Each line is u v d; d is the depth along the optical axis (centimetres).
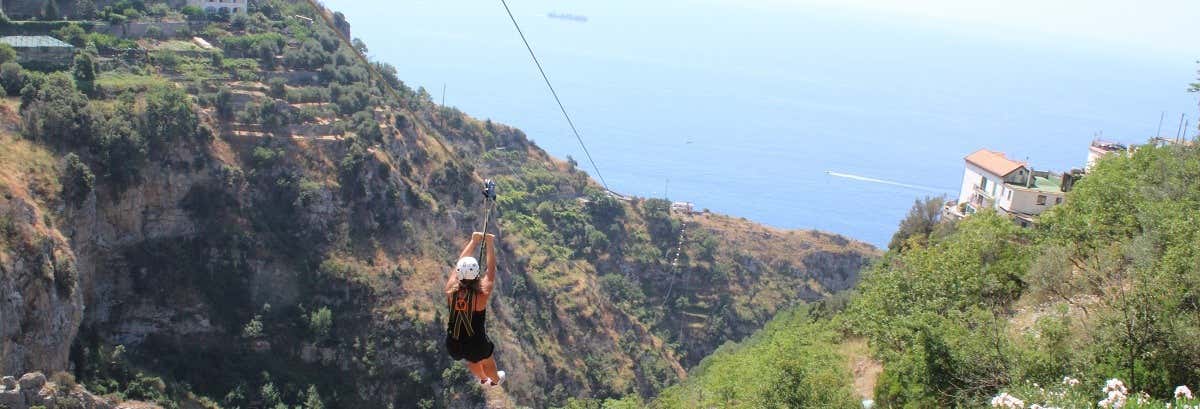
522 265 11644
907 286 3841
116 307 7525
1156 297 2577
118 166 7750
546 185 16150
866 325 3994
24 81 7775
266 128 9256
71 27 9794
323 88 10562
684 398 5888
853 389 4041
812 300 16812
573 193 16662
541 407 9412
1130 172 4247
